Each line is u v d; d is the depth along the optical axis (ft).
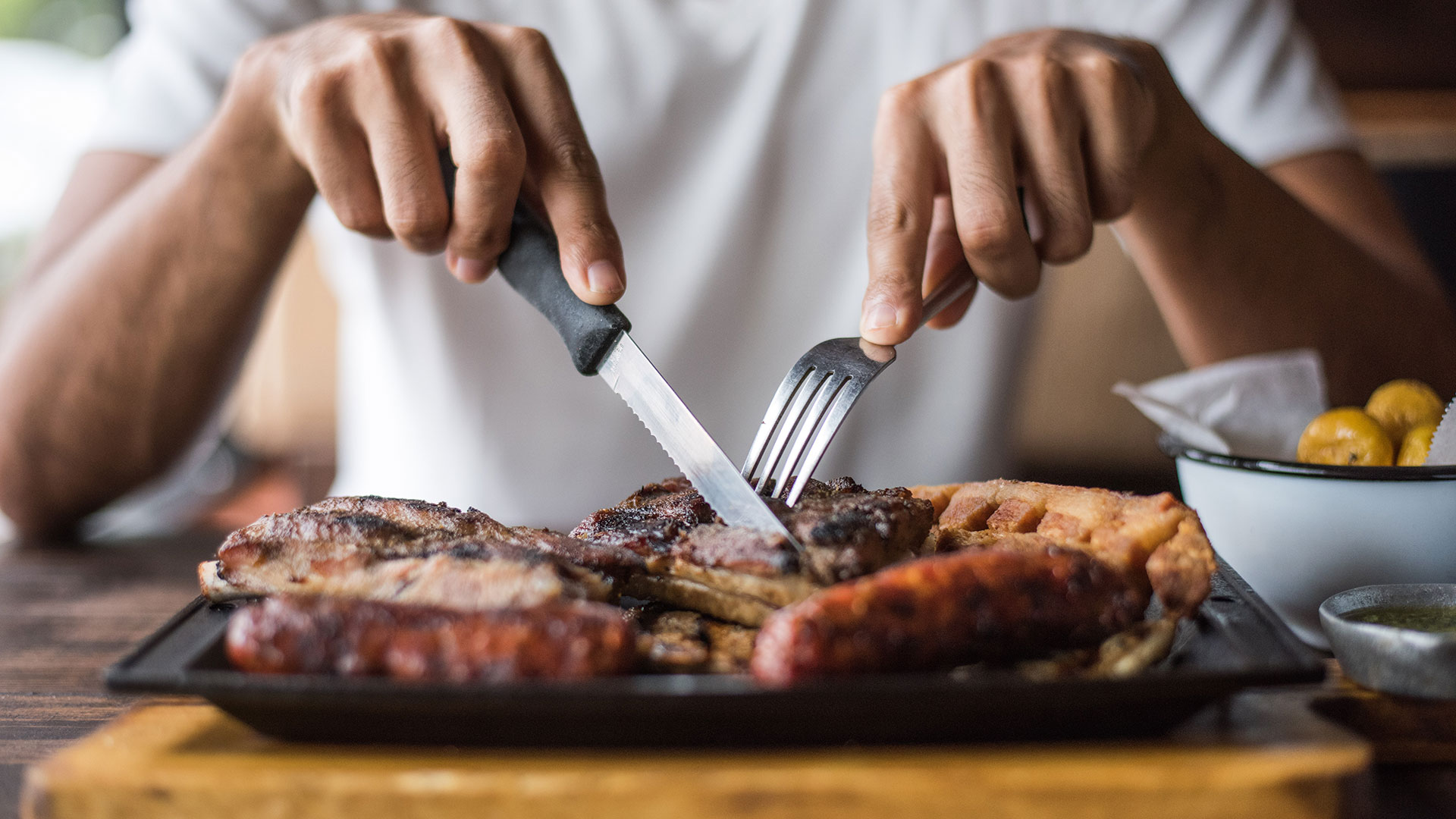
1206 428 2.30
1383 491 1.98
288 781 1.60
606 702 1.59
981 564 1.70
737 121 3.40
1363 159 3.63
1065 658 1.73
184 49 3.41
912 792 1.58
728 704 1.59
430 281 3.37
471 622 1.64
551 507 3.44
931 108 2.32
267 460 6.99
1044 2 3.62
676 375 3.43
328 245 3.64
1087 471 4.75
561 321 2.10
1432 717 1.80
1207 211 2.96
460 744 1.65
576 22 3.43
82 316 3.06
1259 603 1.83
